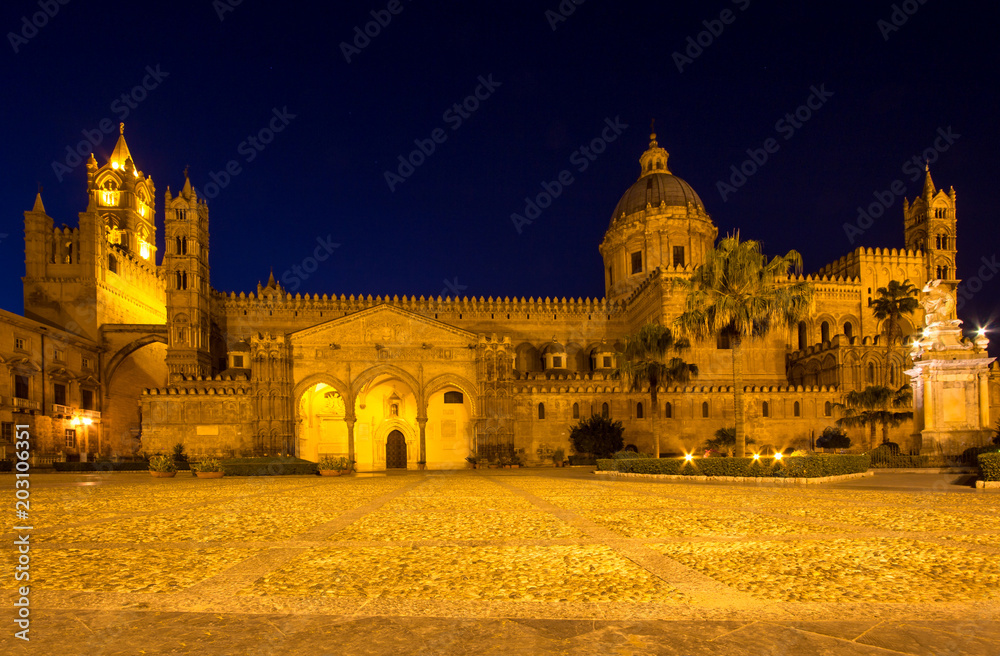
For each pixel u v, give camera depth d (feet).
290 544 46.14
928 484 102.22
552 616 27.55
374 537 49.49
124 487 118.01
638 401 250.16
